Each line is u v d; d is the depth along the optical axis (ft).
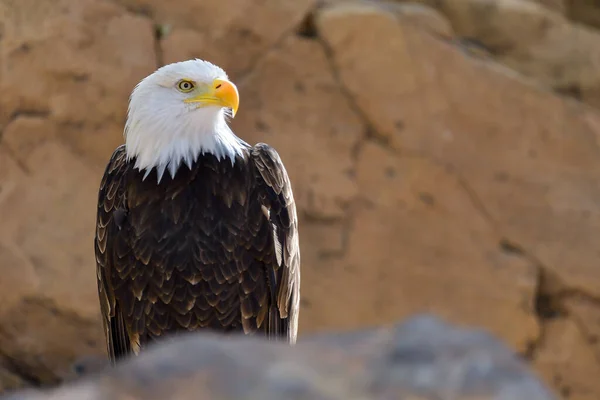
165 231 25.25
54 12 42.09
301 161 44.96
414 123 46.47
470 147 46.91
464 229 46.34
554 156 47.83
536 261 47.01
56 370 41.47
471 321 45.73
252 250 25.85
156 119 25.48
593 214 47.44
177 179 25.29
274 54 45.50
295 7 45.80
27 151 41.83
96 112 42.57
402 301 45.14
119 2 43.47
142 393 10.22
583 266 47.16
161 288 25.63
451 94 46.91
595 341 47.44
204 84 25.40
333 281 44.52
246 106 44.78
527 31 52.60
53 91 42.06
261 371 10.32
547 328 47.16
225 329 26.18
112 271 26.04
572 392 47.29
